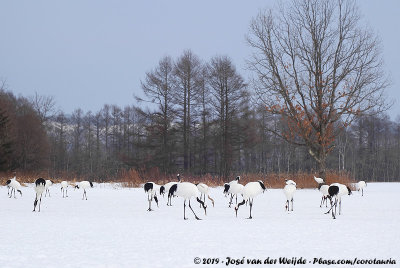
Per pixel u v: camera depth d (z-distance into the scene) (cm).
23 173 6994
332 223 2025
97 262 1184
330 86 5034
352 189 5009
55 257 1252
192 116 7769
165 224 2003
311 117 5069
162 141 7794
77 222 2078
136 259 1225
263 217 2317
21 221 2103
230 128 7544
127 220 2172
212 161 8238
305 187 5025
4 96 9350
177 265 1152
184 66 7631
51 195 4147
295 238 1586
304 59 5062
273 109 5178
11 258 1237
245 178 5575
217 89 7512
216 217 2327
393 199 3678
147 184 2766
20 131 9156
